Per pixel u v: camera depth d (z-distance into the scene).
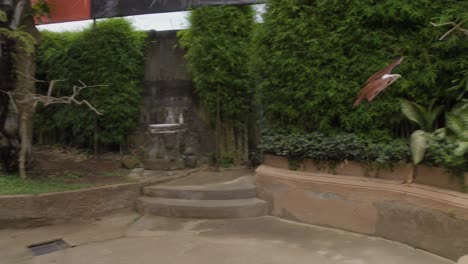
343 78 4.90
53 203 5.37
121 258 4.04
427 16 4.33
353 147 4.68
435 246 3.86
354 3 4.76
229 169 7.31
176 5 7.30
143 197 6.03
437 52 4.34
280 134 5.75
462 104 4.19
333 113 5.04
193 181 6.42
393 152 4.32
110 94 7.68
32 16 6.57
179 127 7.34
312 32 5.11
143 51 8.05
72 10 7.86
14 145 6.41
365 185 4.58
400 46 4.53
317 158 5.05
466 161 3.64
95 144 7.99
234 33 7.18
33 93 6.44
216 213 5.40
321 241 4.41
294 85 5.34
